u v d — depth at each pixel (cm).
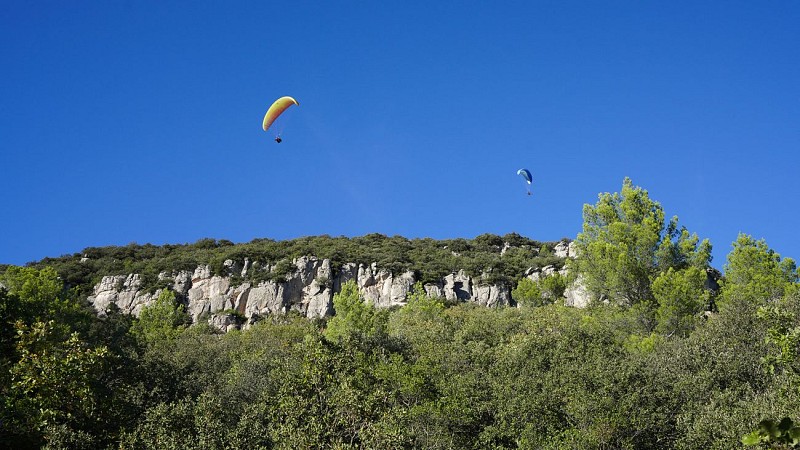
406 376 2714
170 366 3281
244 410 2556
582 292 4406
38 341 1952
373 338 3559
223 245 10238
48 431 2045
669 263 4003
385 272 8175
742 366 2444
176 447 2128
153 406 2808
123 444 2236
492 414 2464
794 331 1519
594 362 2566
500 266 8469
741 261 4094
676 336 3319
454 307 6775
